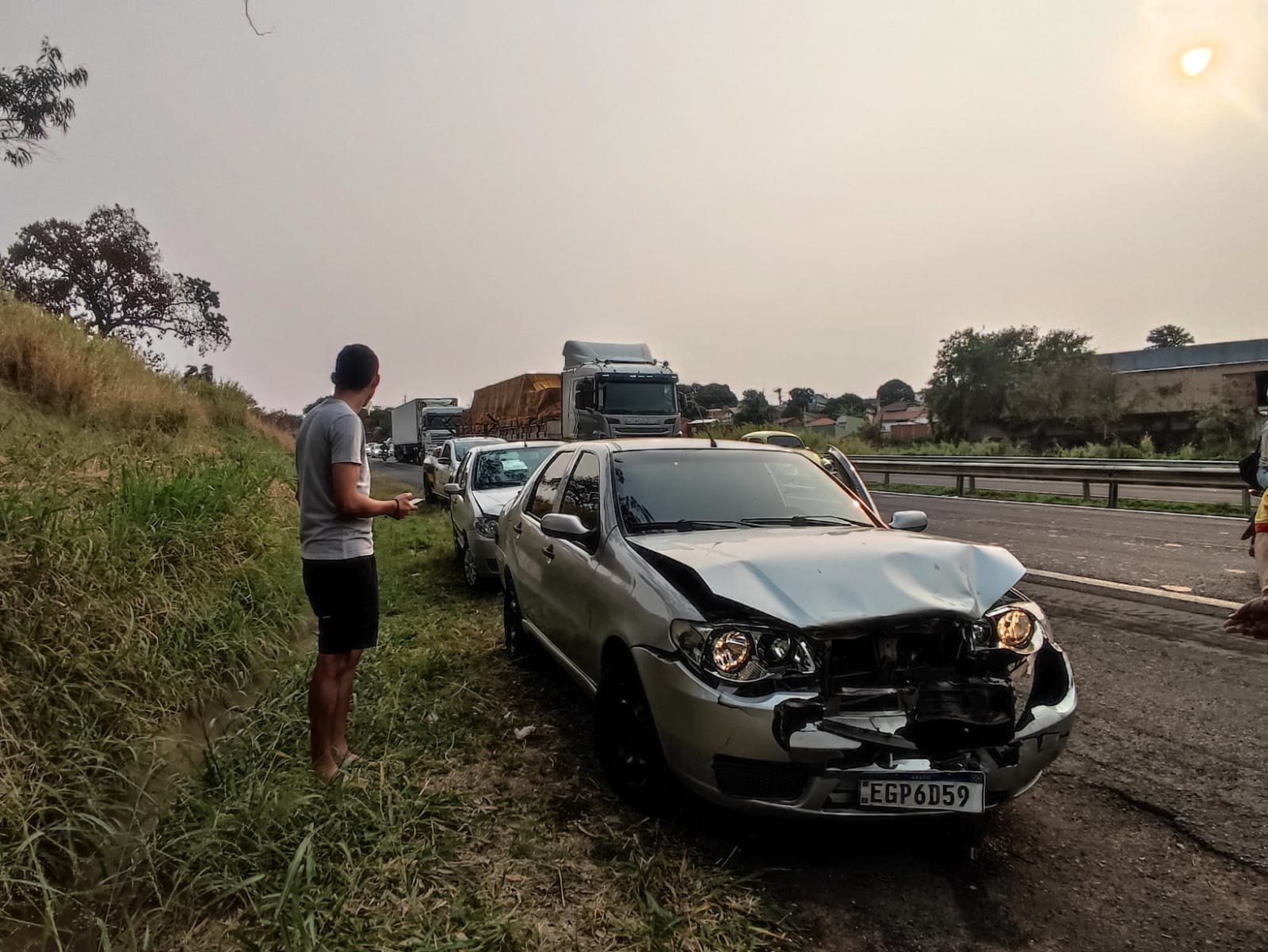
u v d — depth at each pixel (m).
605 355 21.42
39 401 8.59
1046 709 2.89
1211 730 3.87
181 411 10.62
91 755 2.80
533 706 4.39
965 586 2.96
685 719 2.79
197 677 3.94
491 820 3.08
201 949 2.26
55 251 22.03
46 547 3.43
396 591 7.47
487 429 30.86
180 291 24.64
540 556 4.53
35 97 12.78
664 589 3.06
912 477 21.58
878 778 2.61
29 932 2.24
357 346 3.46
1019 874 2.77
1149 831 3.02
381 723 3.91
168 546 4.75
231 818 2.77
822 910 2.56
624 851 2.88
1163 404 37.88
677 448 4.52
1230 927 2.46
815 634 2.71
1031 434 41.88
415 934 2.32
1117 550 8.55
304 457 3.35
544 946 2.35
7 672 2.89
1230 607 6.00
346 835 2.80
